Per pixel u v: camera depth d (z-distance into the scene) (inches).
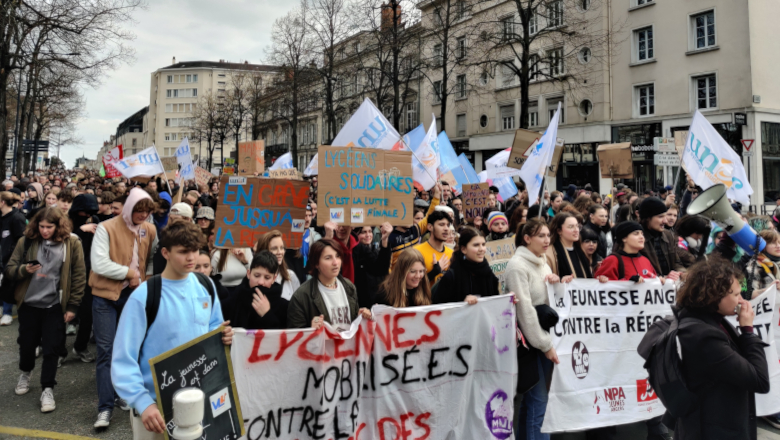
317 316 135.7
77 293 191.0
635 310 172.2
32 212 296.4
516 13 1107.3
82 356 239.9
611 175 442.0
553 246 178.9
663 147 464.4
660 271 192.4
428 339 143.9
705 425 104.3
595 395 162.4
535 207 249.9
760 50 807.7
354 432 134.3
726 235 193.0
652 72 920.9
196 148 3646.7
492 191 440.8
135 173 398.3
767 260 186.7
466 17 1202.6
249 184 198.2
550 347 146.5
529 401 153.3
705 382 103.5
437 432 144.3
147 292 107.2
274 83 1382.9
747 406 104.0
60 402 191.5
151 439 109.3
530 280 153.3
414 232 222.5
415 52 1003.3
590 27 994.7
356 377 135.7
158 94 3823.8
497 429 147.0
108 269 173.5
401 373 141.2
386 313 140.6
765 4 815.1
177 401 92.1
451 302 154.3
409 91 1398.9
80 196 253.8
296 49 1248.2
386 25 947.3
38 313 188.2
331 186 195.9
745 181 270.7
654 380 112.1
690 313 108.3
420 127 402.0
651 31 927.0
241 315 139.6
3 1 655.8
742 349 105.7
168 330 107.4
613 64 981.8
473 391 148.7
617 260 179.2
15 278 181.8
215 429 105.6
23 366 191.3
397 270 151.9
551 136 247.4
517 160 337.7
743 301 109.0
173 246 107.6
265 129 1777.8
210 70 3740.2
